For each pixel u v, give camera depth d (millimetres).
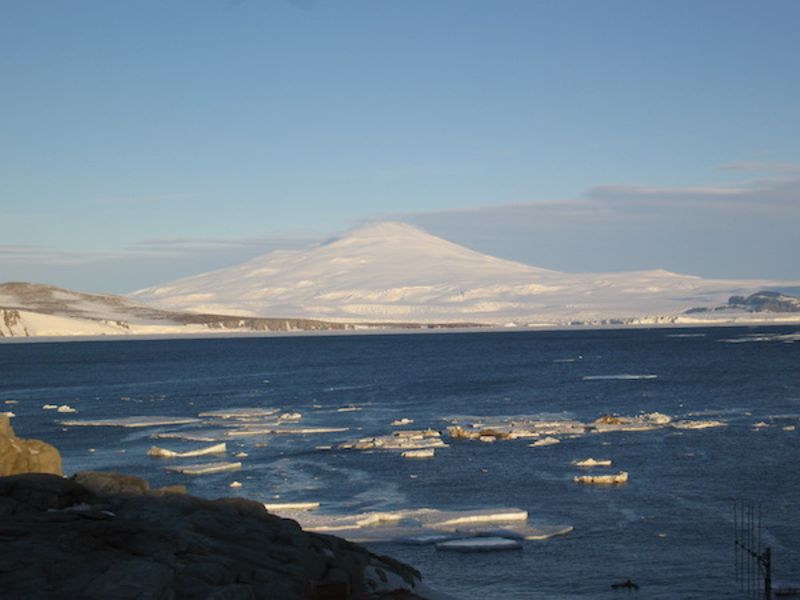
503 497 49125
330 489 52062
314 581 21219
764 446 63250
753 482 51531
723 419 79000
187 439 72500
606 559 37375
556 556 37750
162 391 121438
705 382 116812
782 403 91188
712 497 48125
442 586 34062
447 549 38531
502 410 91188
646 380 122000
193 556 21484
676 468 56000
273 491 51656
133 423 82875
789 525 42406
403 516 43969
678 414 83875
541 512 45500
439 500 48812
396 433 71750
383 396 108438
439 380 130375
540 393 107375
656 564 36719
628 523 43031
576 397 101875
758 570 35500
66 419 88250
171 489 29219
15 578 18594
